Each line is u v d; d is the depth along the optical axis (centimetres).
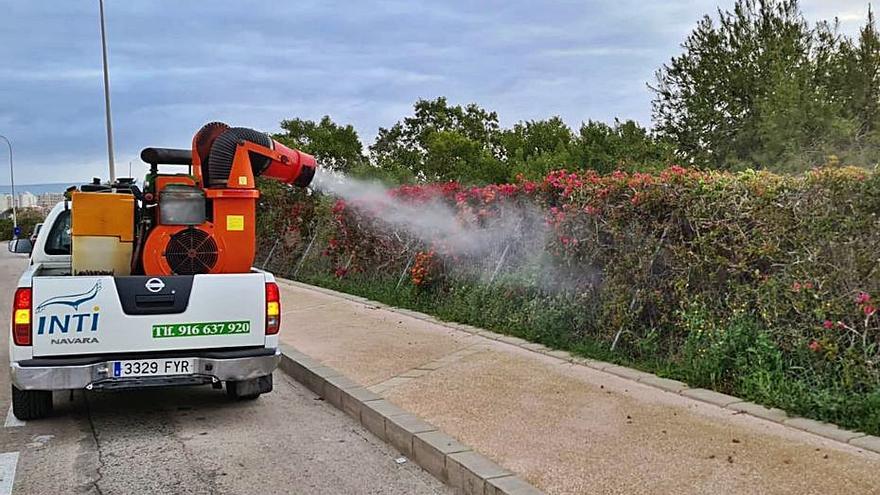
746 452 505
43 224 846
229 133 732
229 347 673
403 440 588
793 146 1819
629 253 789
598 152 1959
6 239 6919
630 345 786
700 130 2206
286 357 888
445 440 554
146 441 630
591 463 498
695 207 716
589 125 2075
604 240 826
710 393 645
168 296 653
